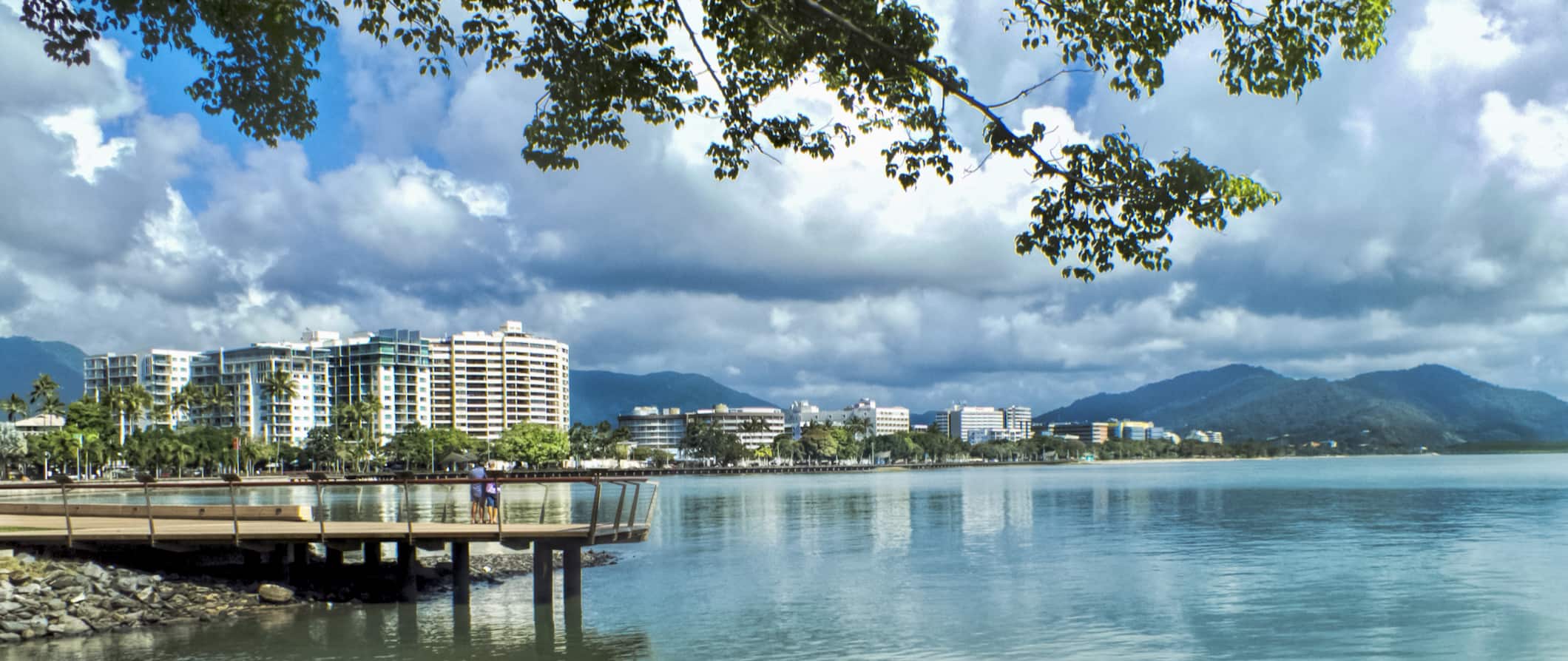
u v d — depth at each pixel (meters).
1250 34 12.77
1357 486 141.75
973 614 34.62
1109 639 30.47
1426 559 48.81
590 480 33.28
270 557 39.56
